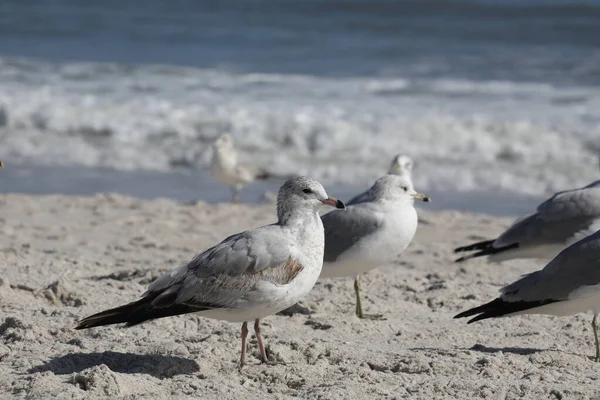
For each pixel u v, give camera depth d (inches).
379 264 431.2
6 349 334.3
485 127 914.1
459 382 310.2
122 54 1418.6
